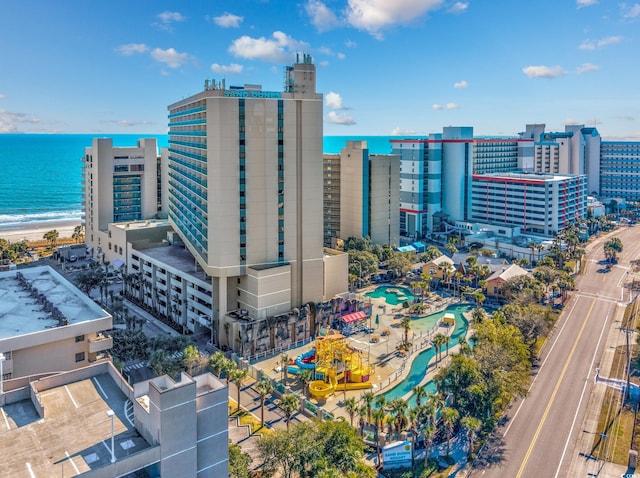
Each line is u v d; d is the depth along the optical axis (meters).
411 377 125.31
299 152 142.25
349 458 79.00
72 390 69.00
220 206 134.88
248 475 81.00
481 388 99.31
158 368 105.44
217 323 141.12
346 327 153.00
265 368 128.00
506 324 132.00
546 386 116.94
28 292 122.62
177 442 56.75
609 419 102.44
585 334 147.50
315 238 147.50
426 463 88.69
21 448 56.97
